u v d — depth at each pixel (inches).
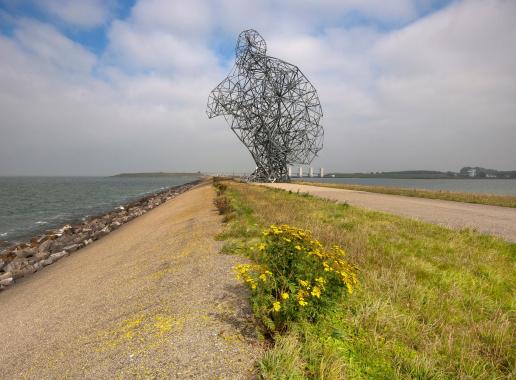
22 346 204.1
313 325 145.3
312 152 2137.1
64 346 182.1
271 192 1080.8
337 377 110.4
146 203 1660.9
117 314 207.5
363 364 123.1
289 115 2042.3
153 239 524.1
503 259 265.6
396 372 117.4
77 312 240.5
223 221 499.8
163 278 258.7
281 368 113.0
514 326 157.0
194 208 869.2
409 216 531.8
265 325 150.3
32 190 3159.5
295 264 147.6
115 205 1754.4
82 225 988.6
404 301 178.7
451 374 120.0
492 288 203.0
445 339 139.2
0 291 412.8
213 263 267.0
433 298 182.7
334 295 147.9
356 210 558.3
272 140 2086.6
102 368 139.0
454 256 269.4
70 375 143.6
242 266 152.6
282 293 135.7
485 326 151.8
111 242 648.4
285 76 1977.1
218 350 134.2
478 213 589.3
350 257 255.9
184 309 180.9
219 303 182.9
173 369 125.4
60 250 645.3
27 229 992.2
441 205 735.1
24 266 528.1
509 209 660.1
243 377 116.1
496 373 121.3
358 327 145.7
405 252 280.5
